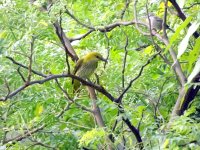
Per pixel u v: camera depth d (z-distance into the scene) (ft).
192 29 13.14
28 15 27.25
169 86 35.88
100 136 25.49
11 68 32.14
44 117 35.58
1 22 27.43
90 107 36.68
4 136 34.45
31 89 36.17
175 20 33.86
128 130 33.60
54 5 26.91
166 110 37.81
